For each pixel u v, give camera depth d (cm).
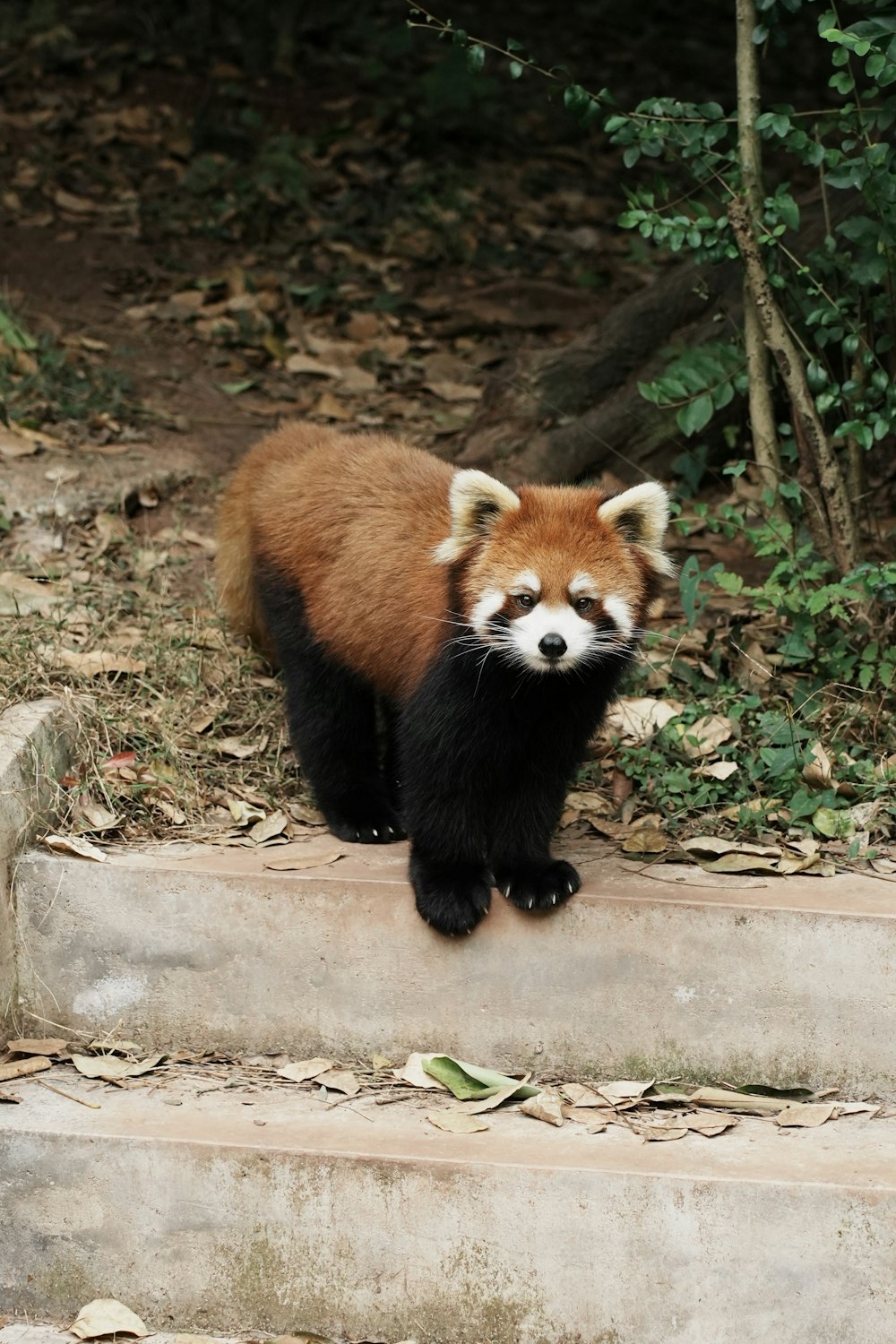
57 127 1602
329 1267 561
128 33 1884
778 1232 539
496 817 654
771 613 839
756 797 705
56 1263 575
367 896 623
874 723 738
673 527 959
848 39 670
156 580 880
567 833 702
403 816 674
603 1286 550
